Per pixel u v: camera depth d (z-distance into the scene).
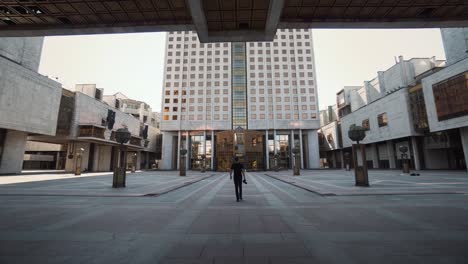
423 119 40.16
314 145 67.62
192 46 71.75
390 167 50.53
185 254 3.63
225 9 9.25
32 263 3.28
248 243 4.13
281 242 4.18
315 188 12.95
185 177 26.97
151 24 10.21
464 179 18.17
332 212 6.80
